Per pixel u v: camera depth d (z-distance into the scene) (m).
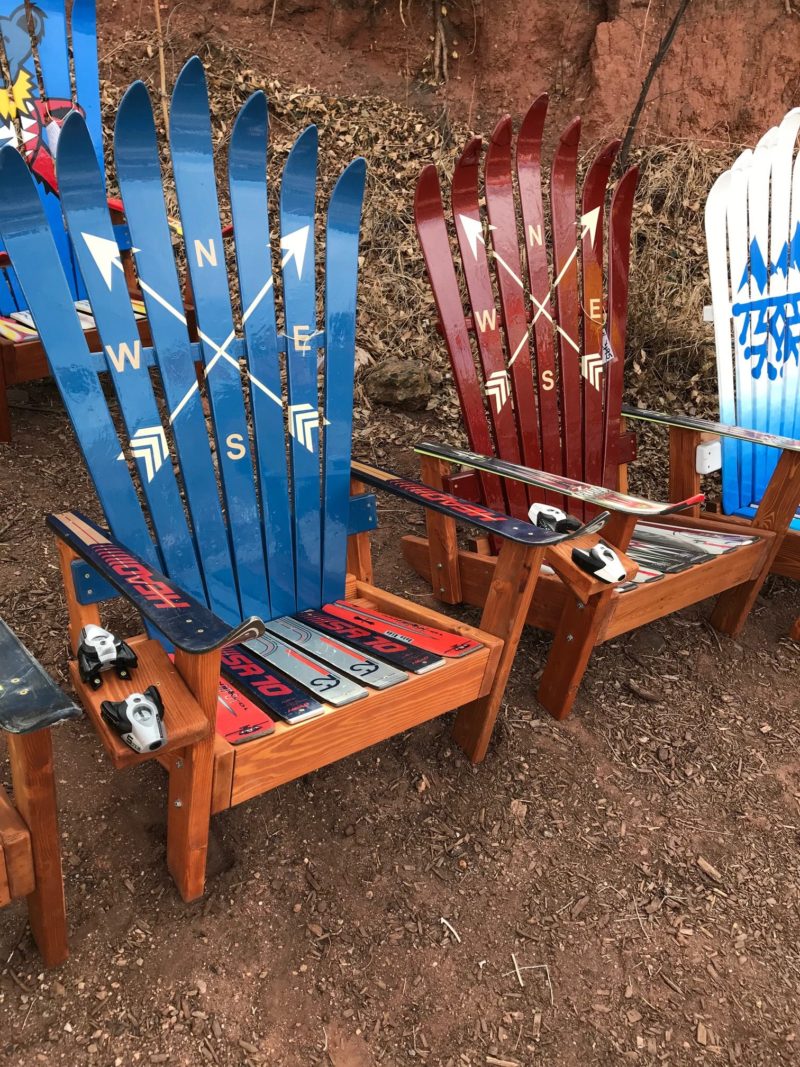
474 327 2.63
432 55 5.61
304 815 2.09
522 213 2.70
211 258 2.05
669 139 5.38
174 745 1.45
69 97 3.48
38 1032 1.56
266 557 2.28
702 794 2.34
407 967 1.79
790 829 2.27
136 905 1.80
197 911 1.81
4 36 3.29
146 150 1.92
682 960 1.89
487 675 2.09
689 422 2.94
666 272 4.74
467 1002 1.74
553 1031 1.71
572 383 2.89
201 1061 1.57
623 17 5.29
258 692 1.81
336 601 2.44
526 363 2.76
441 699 2.00
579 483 2.33
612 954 1.88
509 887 2.00
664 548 2.68
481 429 2.68
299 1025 1.65
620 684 2.70
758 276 3.15
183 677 1.57
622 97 5.38
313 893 1.91
